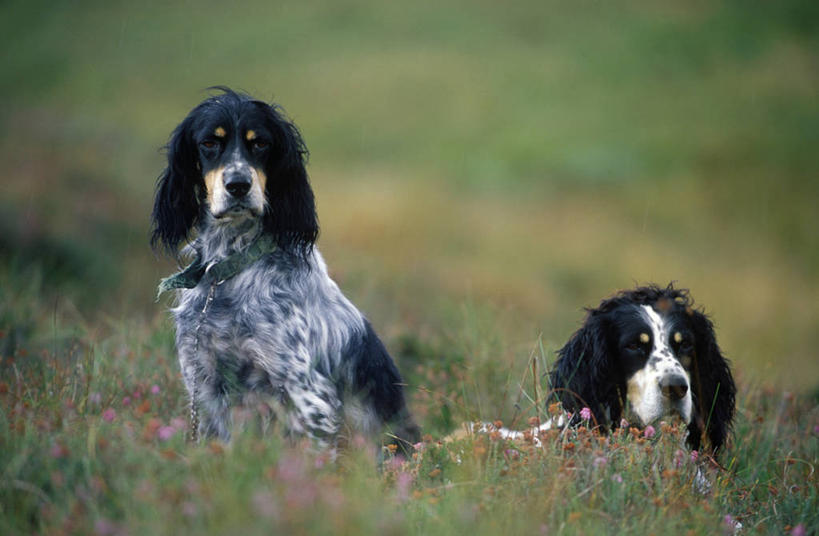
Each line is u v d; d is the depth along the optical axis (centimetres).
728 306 2367
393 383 759
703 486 636
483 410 861
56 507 475
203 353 691
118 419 610
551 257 2583
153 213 759
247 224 712
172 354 903
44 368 779
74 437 544
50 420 571
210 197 695
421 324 1276
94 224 1769
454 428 847
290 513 438
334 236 2386
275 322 685
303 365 684
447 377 978
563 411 730
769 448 777
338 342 716
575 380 762
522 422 834
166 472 496
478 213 3064
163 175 754
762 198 3678
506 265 2364
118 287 1495
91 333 971
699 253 2933
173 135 737
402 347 1142
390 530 452
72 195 1922
